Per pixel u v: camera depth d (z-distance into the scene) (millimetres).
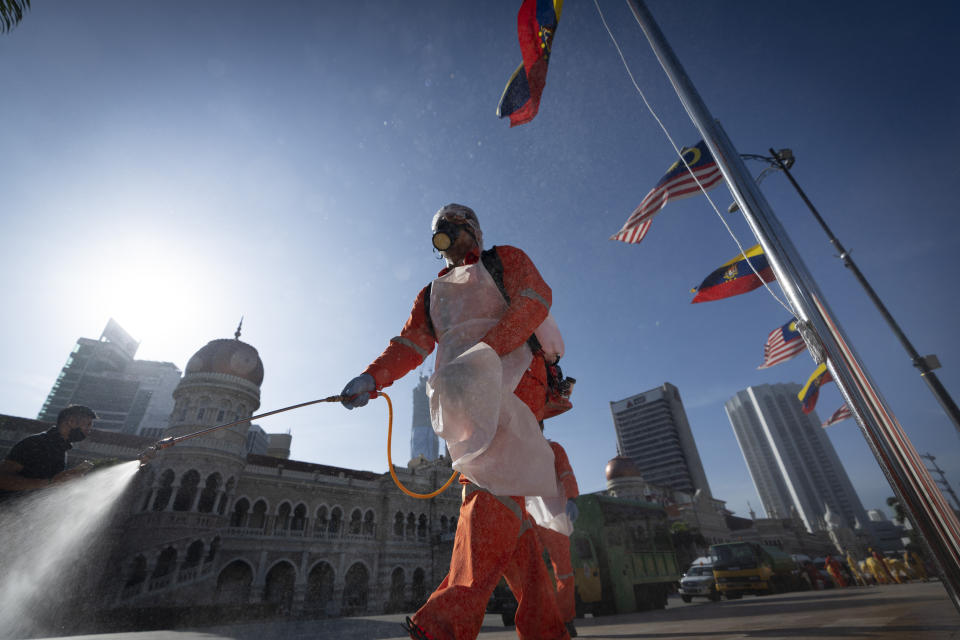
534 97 3135
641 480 56562
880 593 6883
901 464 1369
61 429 4031
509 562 917
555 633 942
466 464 911
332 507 34656
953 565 1211
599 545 8531
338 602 31391
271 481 32562
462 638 688
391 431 1242
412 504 38969
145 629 21938
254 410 33000
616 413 130125
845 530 70688
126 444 27750
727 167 2223
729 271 8414
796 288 1767
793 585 15664
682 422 121312
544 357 1354
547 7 3131
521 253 1250
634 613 7773
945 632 1493
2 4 4578
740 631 2367
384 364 1274
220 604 25203
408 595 35156
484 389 904
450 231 1292
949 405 8242
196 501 27219
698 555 50531
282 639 6879
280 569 31000
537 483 927
